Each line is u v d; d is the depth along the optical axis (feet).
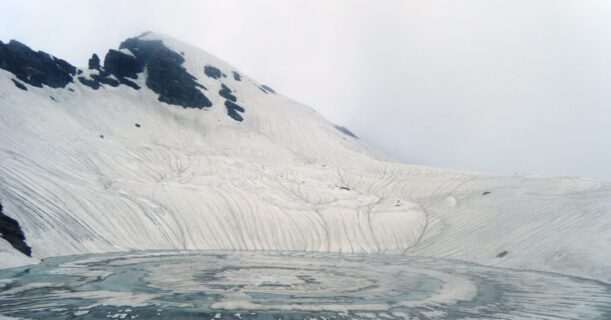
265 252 202.18
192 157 318.24
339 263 172.65
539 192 248.11
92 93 345.31
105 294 101.14
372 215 258.98
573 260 158.30
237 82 515.09
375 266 168.04
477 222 230.68
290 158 377.91
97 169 231.50
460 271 160.35
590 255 156.46
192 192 231.50
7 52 278.67
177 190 228.22
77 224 160.66
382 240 238.27
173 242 189.98
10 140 196.24
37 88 286.25
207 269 139.95
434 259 199.41
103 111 327.67
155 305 94.53
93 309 89.56
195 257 166.09
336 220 248.52
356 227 245.65
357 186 330.95
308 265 161.89
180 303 97.09
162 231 191.31
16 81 269.85
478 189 287.89
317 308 98.27
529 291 124.26
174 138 349.41
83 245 153.99
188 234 199.82
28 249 131.95
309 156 401.08
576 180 261.65
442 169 377.09
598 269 147.54
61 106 290.15
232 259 166.71
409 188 319.68
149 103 391.65
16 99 242.17
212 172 289.94
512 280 141.49
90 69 387.14
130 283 113.80
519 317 97.55
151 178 258.37
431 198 295.28
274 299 104.53
